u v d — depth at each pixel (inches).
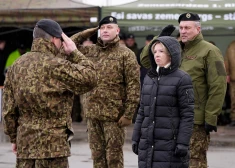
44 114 392.2
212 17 1000.2
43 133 390.3
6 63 1173.7
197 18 532.4
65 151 394.3
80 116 1130.0
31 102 391.5
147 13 1006.4
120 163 555.8
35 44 400.5
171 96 445.1
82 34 565.9
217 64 523.5
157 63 450.9
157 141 446.0
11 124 408.8
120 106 554.6
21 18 1045.2
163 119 445.4
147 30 1257.4
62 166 395.5
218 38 1252.5
